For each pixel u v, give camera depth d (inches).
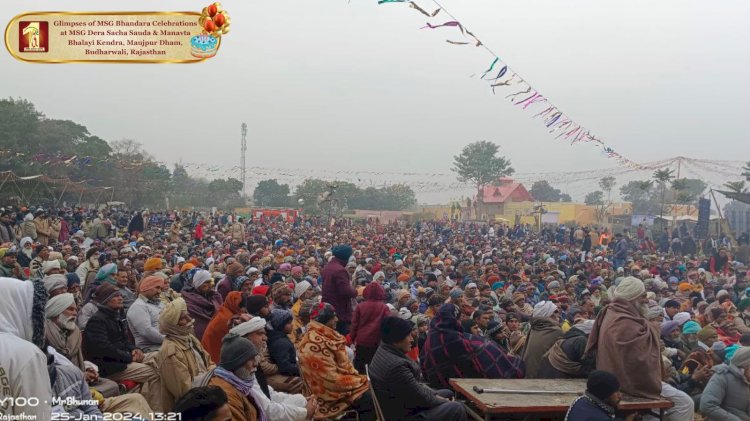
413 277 607.5
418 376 226.1
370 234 1416.1
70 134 2065.7
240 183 2935.5
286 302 322.7
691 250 1099.3
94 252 479.8
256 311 268.5
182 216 1625.2
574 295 552.4
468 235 1560.0
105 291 236.1
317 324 237.1
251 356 182.2
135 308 271.9
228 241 993.5
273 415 192.7
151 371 233.3
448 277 605.6
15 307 111.1
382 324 220.8
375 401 214.1
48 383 108.2
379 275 555.5
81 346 221.9
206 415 139.1
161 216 1588.3
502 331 304.2
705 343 341.1
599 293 524.7
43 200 1612.9
